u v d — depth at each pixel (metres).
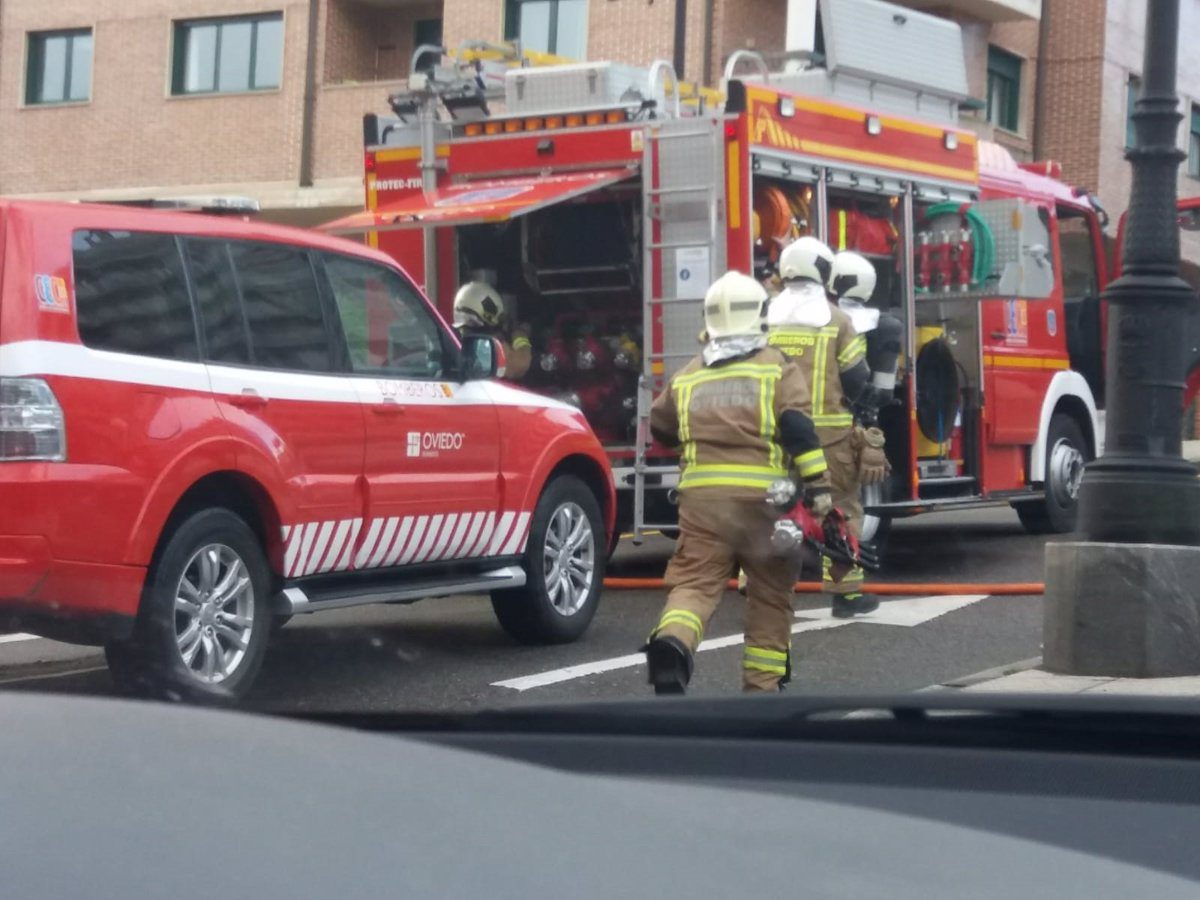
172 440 6.31
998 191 12.92
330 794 1.24
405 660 8.34
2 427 5.86
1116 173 26.75
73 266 6.13
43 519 5.86
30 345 5.92
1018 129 26.12
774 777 2.36
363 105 22.66
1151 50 7.45
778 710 2.67
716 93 11.65
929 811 2.24
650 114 10.57
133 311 6.34
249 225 7.04
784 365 6.32
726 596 10.72
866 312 9.59
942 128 11.91
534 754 2.46
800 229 10.70
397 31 23.72
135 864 1.10
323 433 7.09
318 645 8.86
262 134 23.12
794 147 10.55
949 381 11.81
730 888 1.13
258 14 23.23
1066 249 14.35
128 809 1.18
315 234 7.41
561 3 21.70
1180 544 7.28
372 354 7.57
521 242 11.18
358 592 7.39
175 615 6.39
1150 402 7.33
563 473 8.84
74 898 1.06
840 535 6.50
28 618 5.91
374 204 11.38
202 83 23.78
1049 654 7.45
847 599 9.35
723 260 10.22
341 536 7.20
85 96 24.53
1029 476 13.17
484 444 8.10
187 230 6.70
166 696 6.22
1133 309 7.36
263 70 23.36
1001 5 23.70
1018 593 10.29
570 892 1.09
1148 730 2.62
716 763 2.42
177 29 23.86
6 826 1.15
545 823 1.22
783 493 6.14
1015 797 2.31
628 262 10.82
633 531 10.66
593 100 10.87
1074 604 7.33
